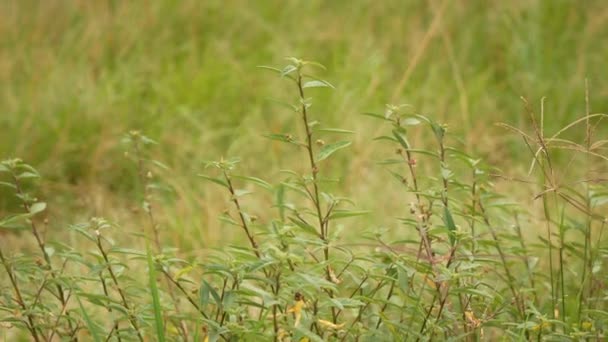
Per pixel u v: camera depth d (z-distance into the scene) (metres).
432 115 7.94
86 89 8.17
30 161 7.40
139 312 3.74
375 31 9.66
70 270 5.69
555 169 7.22
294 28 9.49
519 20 9.19
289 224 3.86
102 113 7.78
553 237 5.64
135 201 7.02
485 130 7.89
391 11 9.82
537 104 8.22
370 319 4.01
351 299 3.47
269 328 3.74
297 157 7.36
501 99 8.55
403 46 9.35
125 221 6.68
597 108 8.29
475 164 4.08
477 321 3.70
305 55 9.11
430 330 3.67
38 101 7.88
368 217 6.40
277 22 9.77
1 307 3.71
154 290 3.51
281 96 8.38
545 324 3.66
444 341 3.72
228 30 9.62
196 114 8.13
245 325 3.67
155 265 3.70
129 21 9.35
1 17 9.33
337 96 8.20
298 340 3.49
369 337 3.69
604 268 4.38
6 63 8.59
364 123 7.77
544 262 5.39
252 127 7.95
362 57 9.01
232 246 3.54
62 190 7.18
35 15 9.51
